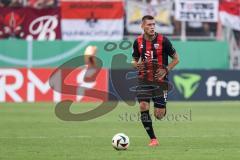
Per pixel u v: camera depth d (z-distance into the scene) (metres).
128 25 111.56
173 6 112.56
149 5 111.25
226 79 108.75
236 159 45.50
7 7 111.31
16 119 80.94
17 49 110.25
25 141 57.59
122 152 49.38
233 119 81.81
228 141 57.69
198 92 108.38
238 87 109.00
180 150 50.66
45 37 111.75
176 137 61.09
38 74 106.94
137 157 46.34
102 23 111.19
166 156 46.94
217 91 108.62
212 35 112.88
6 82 107.12
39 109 95.31
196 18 112.06
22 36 111.62
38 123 76.12
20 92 107.19
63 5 111.31
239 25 112.12
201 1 111.88
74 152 49.53
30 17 111.38
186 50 110.69
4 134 63.78
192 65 111.06
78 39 111.38
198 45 110.94
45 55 110.19
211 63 111.31
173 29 111.88
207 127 71.50
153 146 53.47
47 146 53.72
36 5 116.19
